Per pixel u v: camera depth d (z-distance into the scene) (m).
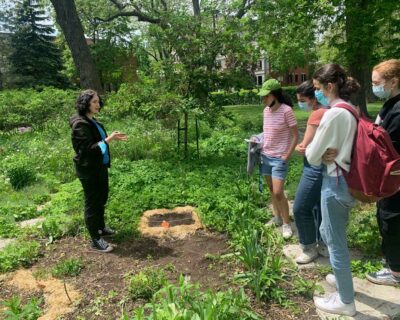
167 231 5.25
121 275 4.16
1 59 33.25
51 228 5.32
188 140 10.69
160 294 3.46
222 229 5.27
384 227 3.53
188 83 8.29
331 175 3.00
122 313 3.48
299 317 3.33
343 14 13.05
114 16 25.36
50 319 3.44
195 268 4.27
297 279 3.88
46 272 4.27
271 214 5.62
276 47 16.41
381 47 15.46
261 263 3.94
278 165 4.71
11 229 5.58
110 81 34.16
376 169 2.82
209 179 7.23
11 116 13.91
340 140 2.91
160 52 9.17
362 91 14.15
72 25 17.05
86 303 3.67
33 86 29.36
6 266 4.38
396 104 3.32
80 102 4.45
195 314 2.80
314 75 3.13
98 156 4.50
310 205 4.08
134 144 9.88
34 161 8.84
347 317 3.27
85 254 4.69
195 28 8.20
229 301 3.17
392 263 3.62
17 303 3.50
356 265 4.03
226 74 8.27
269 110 4.78
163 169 8.09
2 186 7.46
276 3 14.74
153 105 8.02
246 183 6.84
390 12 12.29
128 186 6.95
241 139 10.81
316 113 3.81
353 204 3.04
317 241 4.34
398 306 3.39
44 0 29.81
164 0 28.06
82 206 6.15
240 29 8.43
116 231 5.25
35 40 30.39
